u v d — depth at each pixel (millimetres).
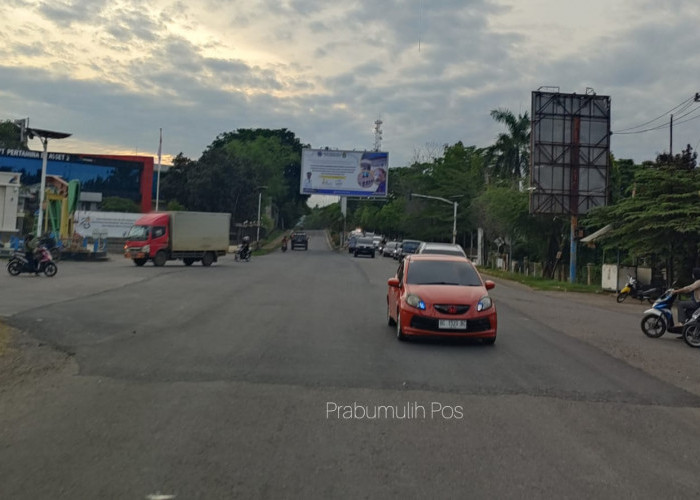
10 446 5789
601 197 34000
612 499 4898
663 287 24547
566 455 5871
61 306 15289
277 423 6590
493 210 42312
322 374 8836
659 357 11219
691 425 6969
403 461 5598
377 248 75312
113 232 53781
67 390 7758
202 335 11828
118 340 11062
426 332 11305
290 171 109000
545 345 11953
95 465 5355
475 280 12484
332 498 4781
